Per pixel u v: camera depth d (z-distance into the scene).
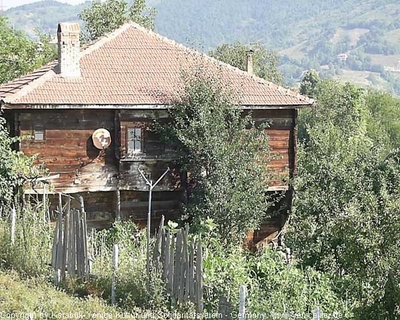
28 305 17.94
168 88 33.25
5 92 33.22
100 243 24.52
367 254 16.42
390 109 125.19
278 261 22.88
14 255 22.09
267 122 33.34
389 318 16.23
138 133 32.69
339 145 42.72
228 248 27.70
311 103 34.19
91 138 32.31
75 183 32.22
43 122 31.67
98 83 32.81
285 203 34.50
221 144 31.02
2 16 63.28
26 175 29.16
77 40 33.06
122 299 19.19
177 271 18.66
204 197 30.62
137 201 33.94
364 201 17.94
